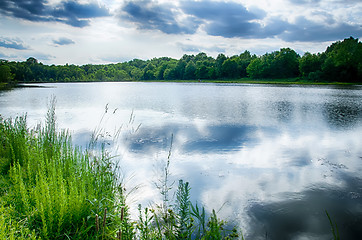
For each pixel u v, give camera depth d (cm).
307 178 691
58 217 336
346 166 783
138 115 1691
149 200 538
